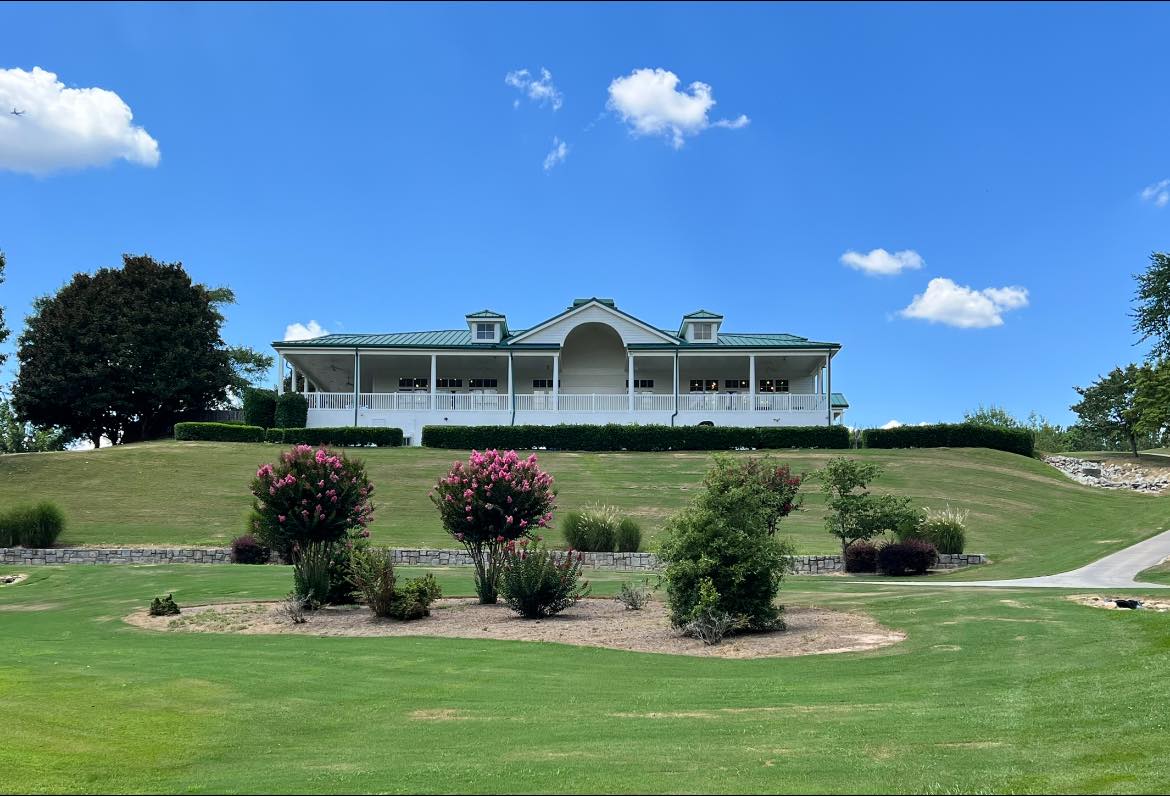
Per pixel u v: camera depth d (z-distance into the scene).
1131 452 54.34
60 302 52.69
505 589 15.16
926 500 32.97
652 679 10.05
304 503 16.50
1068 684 8.13
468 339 50.34
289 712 8.48
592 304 47.94
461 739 7.44
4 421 56.56
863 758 6.25
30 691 8.95
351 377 53.03
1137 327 48.44
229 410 55.25
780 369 51.88
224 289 67.94
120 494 32.72
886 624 13.02
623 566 24.39
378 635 13.67
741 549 12.98
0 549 24.94
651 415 46.28
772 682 9.61
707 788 5.70
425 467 38.00
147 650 12.16
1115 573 18.88
